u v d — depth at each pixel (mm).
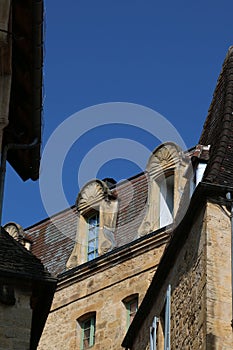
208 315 24172
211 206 25562
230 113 28406
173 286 27312
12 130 24906
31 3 22516
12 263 24078
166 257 27688
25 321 23672
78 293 38781
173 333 26625
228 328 24047
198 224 25891
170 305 27188
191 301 25516
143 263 37406
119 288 37719
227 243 25172
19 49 23453
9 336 23469
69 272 39375
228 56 30969
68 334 38281
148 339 29234
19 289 23953
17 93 24297
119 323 37125
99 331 37500
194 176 28219
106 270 38438
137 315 30156
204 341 24016
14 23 23156
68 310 38750
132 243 37844
